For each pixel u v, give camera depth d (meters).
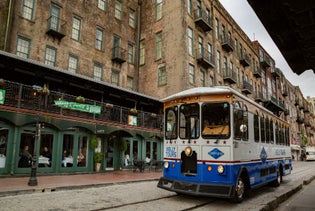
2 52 13.07
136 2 28.45
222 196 7.26
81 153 16.67
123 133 19.77
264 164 10.48
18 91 14.40
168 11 25.95
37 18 18.73
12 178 12.55
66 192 9.96
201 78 26.36
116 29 25.34
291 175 19.50
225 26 32.75
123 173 17.17
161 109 24.36
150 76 26.31
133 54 27.05
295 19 4.07
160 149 22.72
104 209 7.02
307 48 4.89
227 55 32.44
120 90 19.36
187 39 24.78
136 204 7.75
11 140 13.34
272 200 8.27
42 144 14.66
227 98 8.00
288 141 15.70
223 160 7.61
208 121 8.12
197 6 27.22
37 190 9.81
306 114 78.06
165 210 6.97
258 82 42.88
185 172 8.20
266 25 4.48
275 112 47.72
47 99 15.53
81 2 22.16
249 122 9.26
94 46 22.77
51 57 19.31
